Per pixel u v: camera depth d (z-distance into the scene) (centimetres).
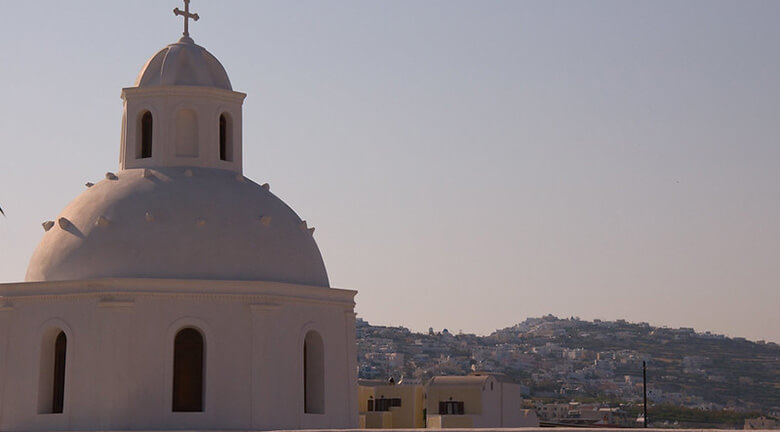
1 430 4306
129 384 4147
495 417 6494
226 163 4812
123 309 4178
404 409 6569
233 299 4297
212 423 4197
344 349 4678
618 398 17162
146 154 4816
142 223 4397
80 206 4578
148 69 4850
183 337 4275
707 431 2753
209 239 4397
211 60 4919
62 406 4278
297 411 4384
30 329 4331
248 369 4269
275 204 4731
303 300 4475
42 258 4494
